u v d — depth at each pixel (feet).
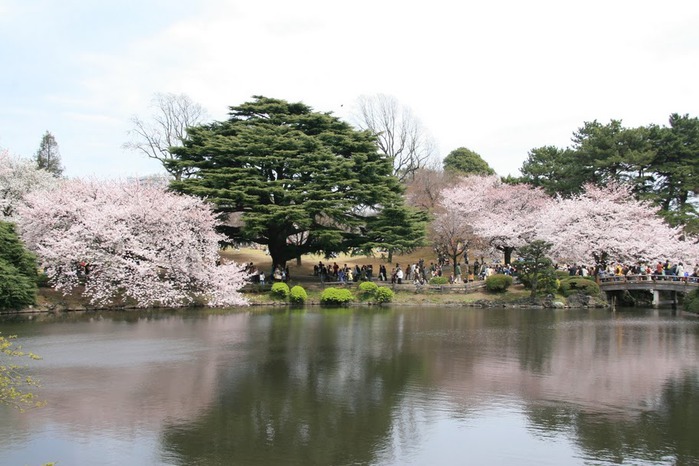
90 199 116.57
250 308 117.08
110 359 63.21
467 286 143.23
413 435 40.81
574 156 181.16
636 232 150.30
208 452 37.37
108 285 107.14
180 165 135.44
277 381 54.80
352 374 58.03
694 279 128.26
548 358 67.36
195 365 61.00
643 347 75.51
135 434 40.32
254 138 134.41
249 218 124.47
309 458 36.58
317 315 107.24
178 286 116.37
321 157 135.74
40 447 37.86
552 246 145.69
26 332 80.33
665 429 42.60
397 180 147.95
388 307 126.41
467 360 65.67
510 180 194.39
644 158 166.09
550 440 40.22
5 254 98.99
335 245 143.64
